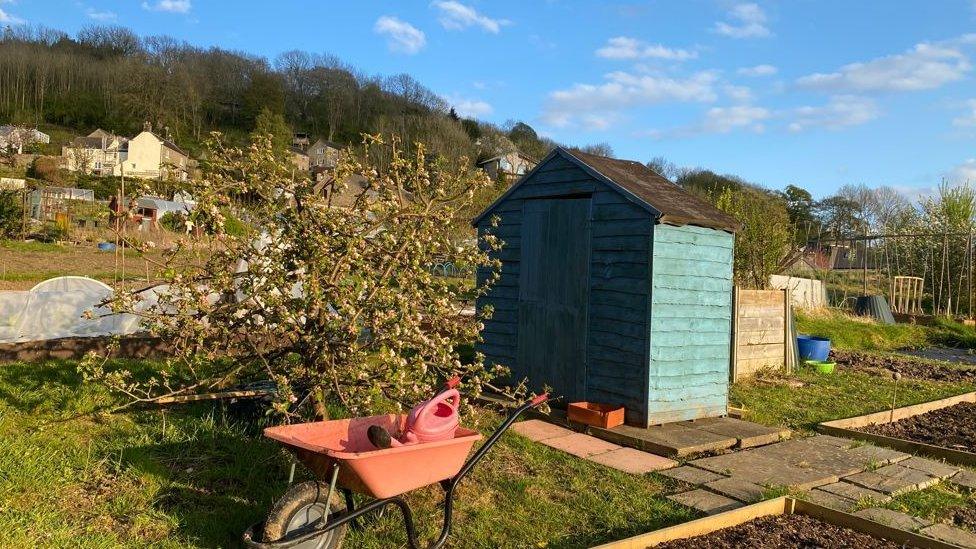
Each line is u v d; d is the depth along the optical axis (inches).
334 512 172.6
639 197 331.6
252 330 244.7
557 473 264.2
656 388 329.7
